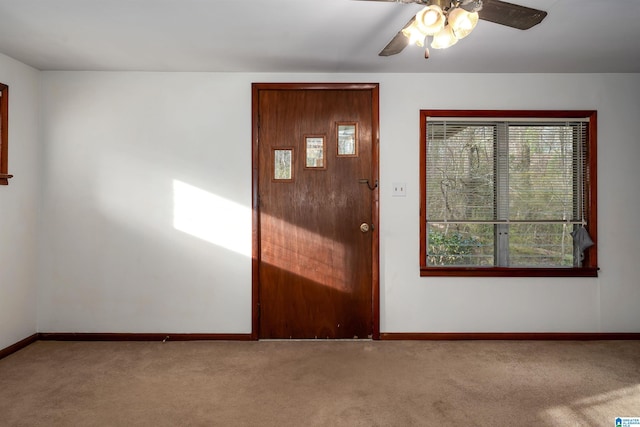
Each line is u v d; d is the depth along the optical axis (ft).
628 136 12.19
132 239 12.10
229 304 12.15
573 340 12.10
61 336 12.01
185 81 12.10
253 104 12.10
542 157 12.28
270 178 12.19
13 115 11.02
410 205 12.20
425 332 12.18
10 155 10.92
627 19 8.57
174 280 12.12
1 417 7.77
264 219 12.21
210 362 10.46
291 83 12.11
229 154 12.14
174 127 12.10
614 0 7.72
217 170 12.13
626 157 12.19
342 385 9.16
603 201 12.19
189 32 9.27
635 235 12.19
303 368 10.09
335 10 8.19
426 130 12.21
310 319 12.21
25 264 11.55
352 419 7.75
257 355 10.94
